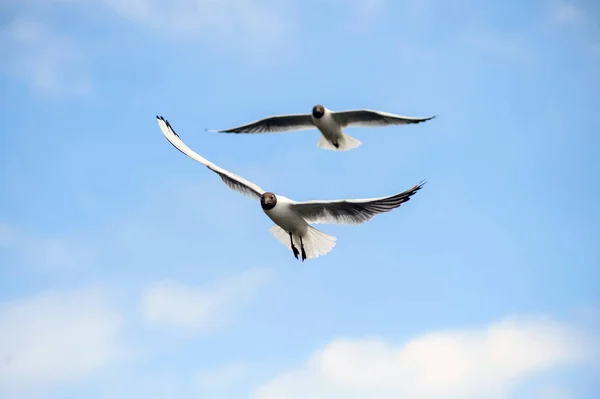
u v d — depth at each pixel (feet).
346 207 57.26
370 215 57.00
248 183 59.72
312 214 58.54
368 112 81.00
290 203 58.08
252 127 83.87
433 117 77.61
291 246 60.44
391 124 80.89
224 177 60.70
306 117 82.89
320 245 59.67
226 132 82.89
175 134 63.36
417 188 54.65
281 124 84.02
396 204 55.42
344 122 82.38
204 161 61.00
